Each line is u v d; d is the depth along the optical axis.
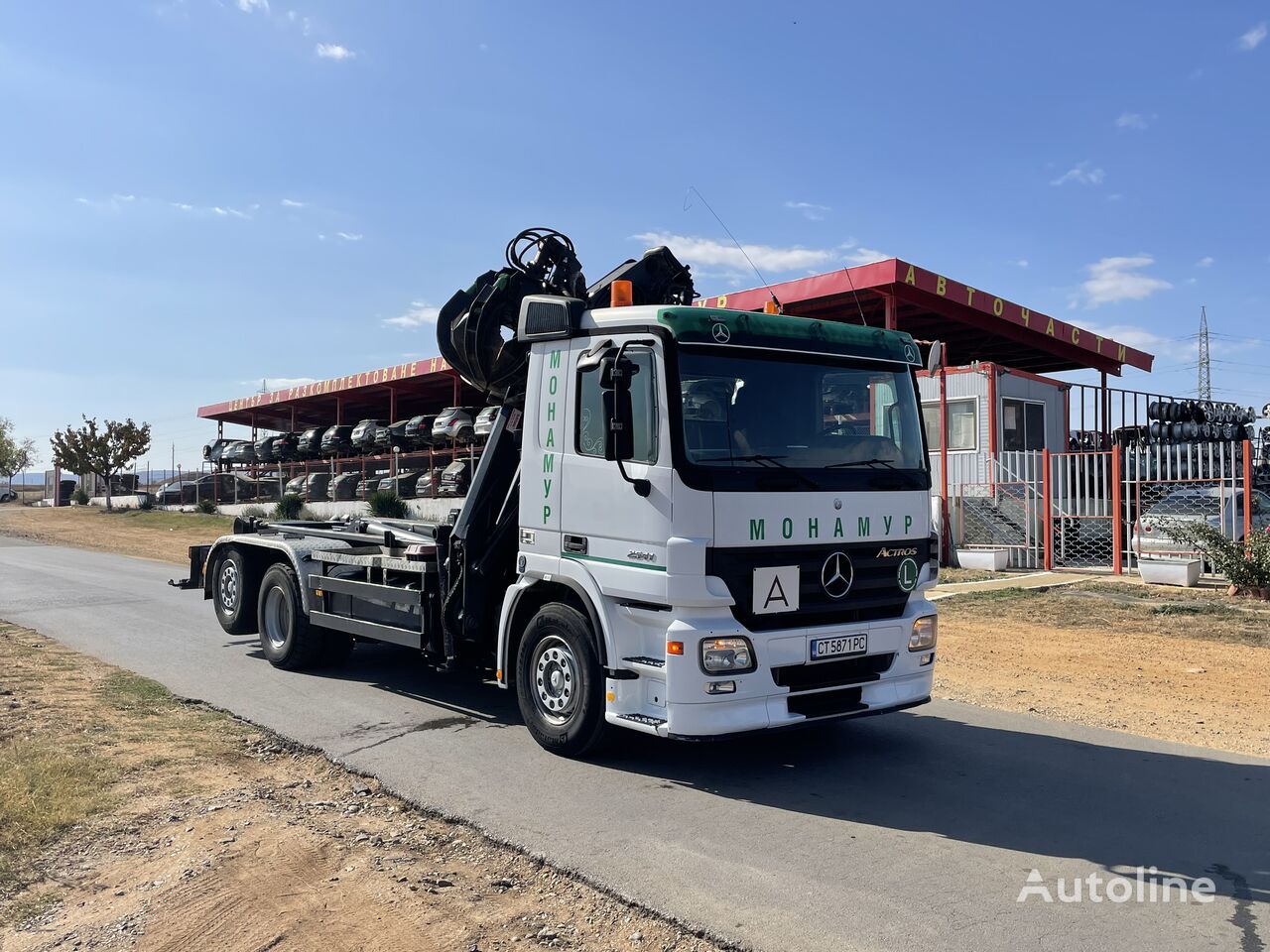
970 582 15.82
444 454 27.59
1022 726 7.25
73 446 47.59
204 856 4.58
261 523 10.59
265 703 7.79
